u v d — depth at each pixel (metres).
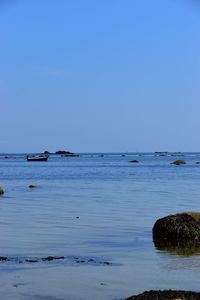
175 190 41.38
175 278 12.09
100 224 21.28
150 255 14.91
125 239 17.67
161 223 17.88
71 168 100.62
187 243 16.94
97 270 12.90
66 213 25.16
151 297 9.88
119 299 10.45
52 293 10.85
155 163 135.88
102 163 139.25
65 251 15.41
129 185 48.19
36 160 170.62
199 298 9.81
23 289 11.12
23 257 14.42
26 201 31.77
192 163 133.88
